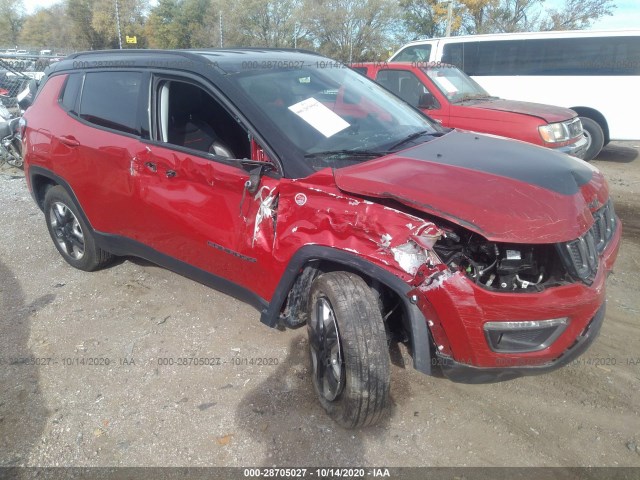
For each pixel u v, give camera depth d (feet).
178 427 9.41
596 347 11.43
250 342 11.74
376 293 8.91
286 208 9.32
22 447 9.13
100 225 13.57
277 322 10.12
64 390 10.46
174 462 8.71
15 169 28.66
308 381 10.44
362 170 9.11
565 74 31.53
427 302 7.92
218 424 9.44
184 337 12.02
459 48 33.78
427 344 8.11
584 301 8.08
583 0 101.40
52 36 148.36
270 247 9.62
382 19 104.42
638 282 14.47
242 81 10.84
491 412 9.62
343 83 12.67
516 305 7.75
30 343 12.05
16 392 10.44
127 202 12.35
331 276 8.87
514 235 7.68
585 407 9.70
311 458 8.71
